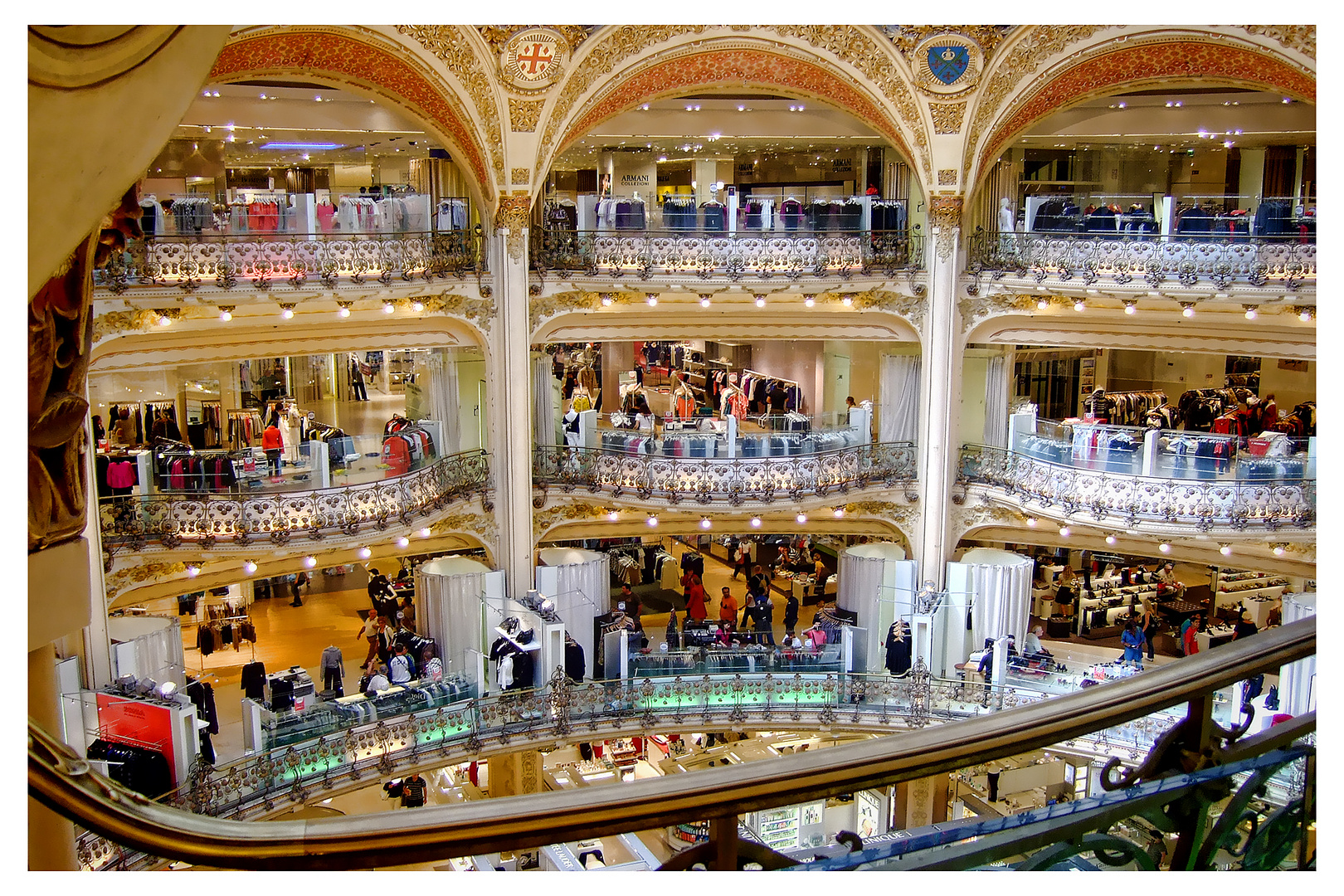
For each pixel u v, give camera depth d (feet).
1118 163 94.79
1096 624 89.10
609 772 80.94
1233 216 72.74
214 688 73.20
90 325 11.03
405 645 74.69
